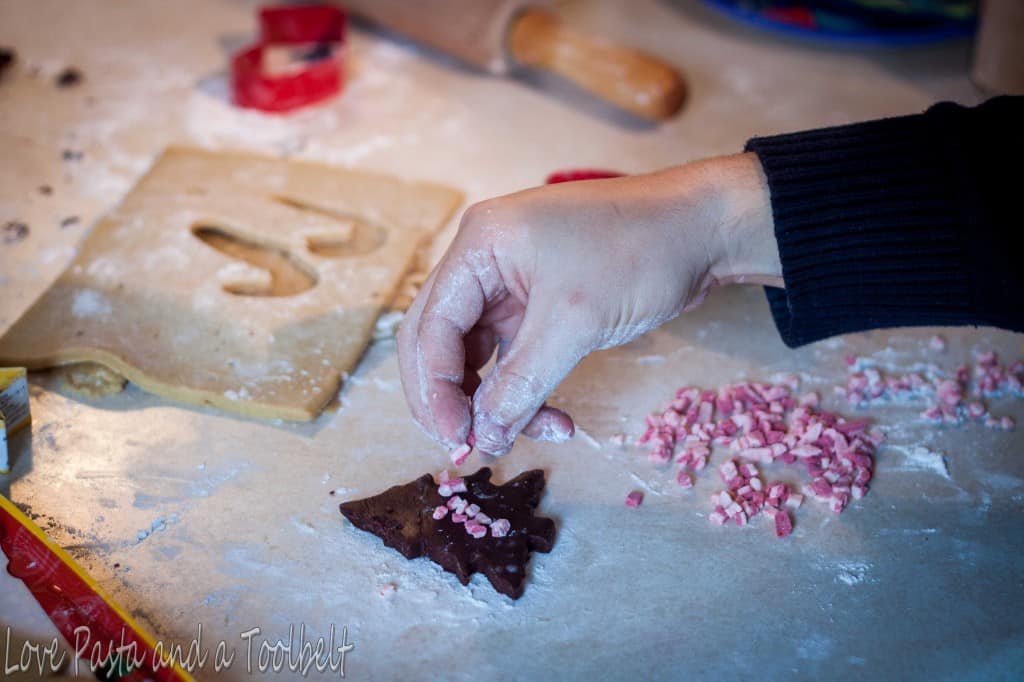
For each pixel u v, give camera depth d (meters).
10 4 0.81
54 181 0.66
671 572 0.48
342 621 0.46
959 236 0.46
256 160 0.66
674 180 0.48
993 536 0.50
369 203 0.64
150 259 0.59
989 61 0.74
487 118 0.73
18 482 0.50
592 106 0.74
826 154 0.48
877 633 0.47
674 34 0.80
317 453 0.52
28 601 0.45
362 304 0.57
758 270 0.50
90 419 0.53
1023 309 0.46
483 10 0.73
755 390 0.55
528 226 0.46
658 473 0.52
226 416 0.53
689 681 0.45
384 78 0.76
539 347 0.45
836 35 0.76
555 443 0.53
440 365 0.46
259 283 0.58
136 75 0.75
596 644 0.46
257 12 0.81
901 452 0.53
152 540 0.49
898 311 0.48
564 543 0.49
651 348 0.58
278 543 0.49
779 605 0.47
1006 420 0.54
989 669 0.46
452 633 0.46
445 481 0.50
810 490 0.51
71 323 0.56
